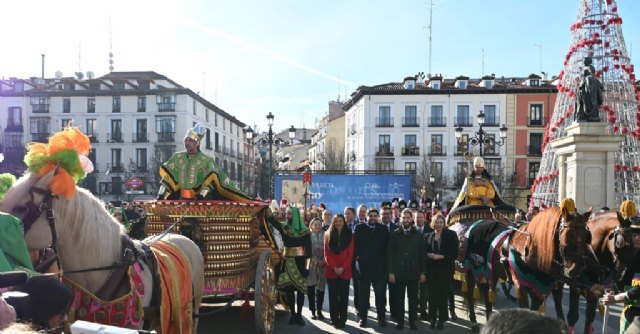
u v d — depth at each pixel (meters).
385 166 46.72
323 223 10.41
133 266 3.72
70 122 3.69
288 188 22.16
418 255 7.77
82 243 3.40
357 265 8.12
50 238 3.23
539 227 5.96
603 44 18.25
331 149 55.06
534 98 45.66
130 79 49.75
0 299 2.28
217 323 7.84
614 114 17.08
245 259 6.21
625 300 4.65
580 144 12.83
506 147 45.62
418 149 46.50
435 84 47.28
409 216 7.94
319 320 8.59
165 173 6.37
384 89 47.03
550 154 19.27
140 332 2.20
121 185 47.09
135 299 3.60
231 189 6.47
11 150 45.28
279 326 8.11
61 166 3.30
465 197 9.38
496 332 1.60
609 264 6.45
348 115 54.00
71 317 3.32
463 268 7.82
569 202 5.69
